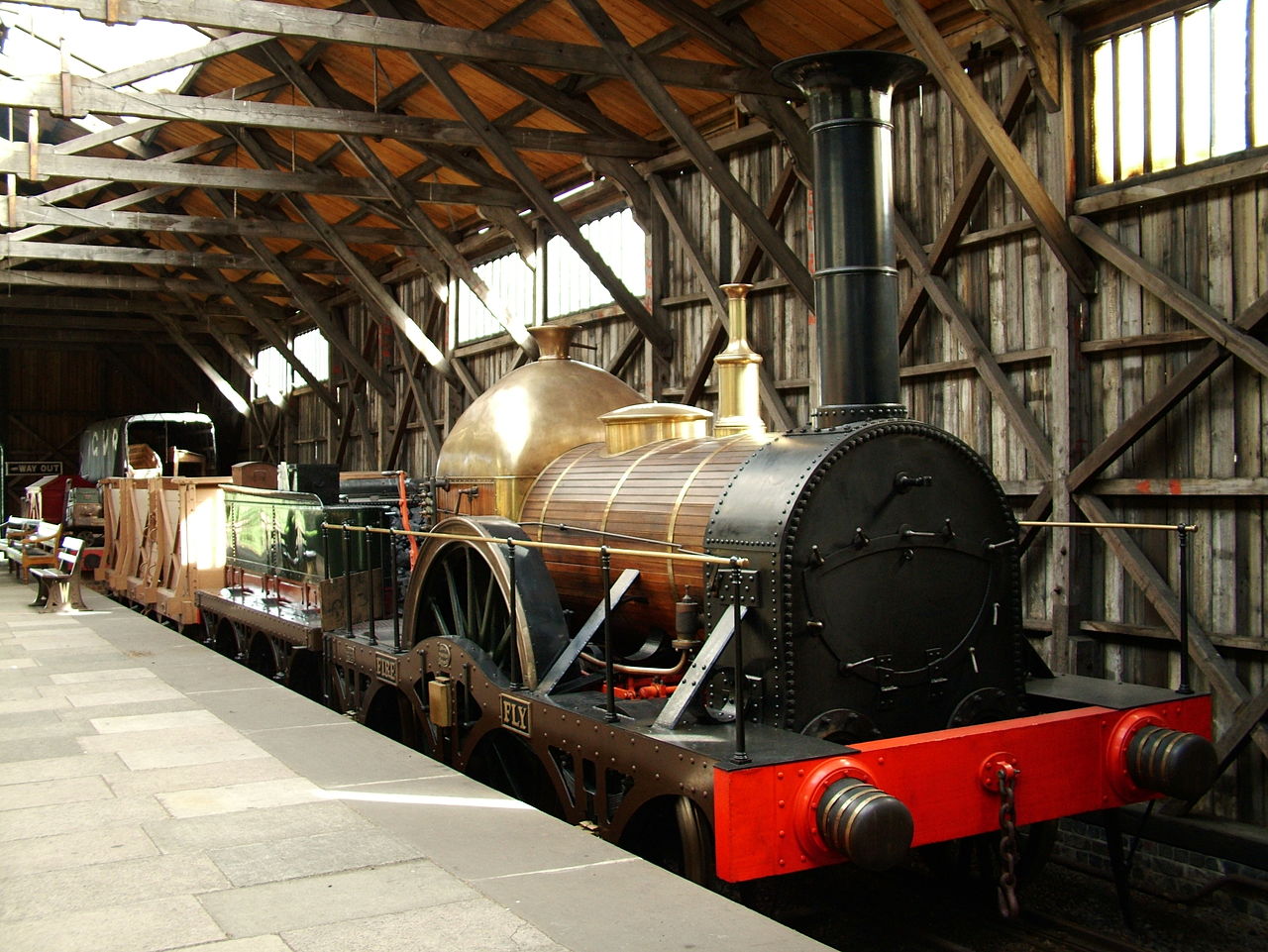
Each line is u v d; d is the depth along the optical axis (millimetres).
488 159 13383
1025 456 7504
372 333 19094
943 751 3998
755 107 8859
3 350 26531
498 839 3949
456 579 6074
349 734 5633
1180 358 6508
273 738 5543
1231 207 6203
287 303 22859
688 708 4191
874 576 4355
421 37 8461
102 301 22891
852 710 4270
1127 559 6668
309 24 8258
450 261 12969
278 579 8383
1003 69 7578
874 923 4816
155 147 17297
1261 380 6090
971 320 7859
